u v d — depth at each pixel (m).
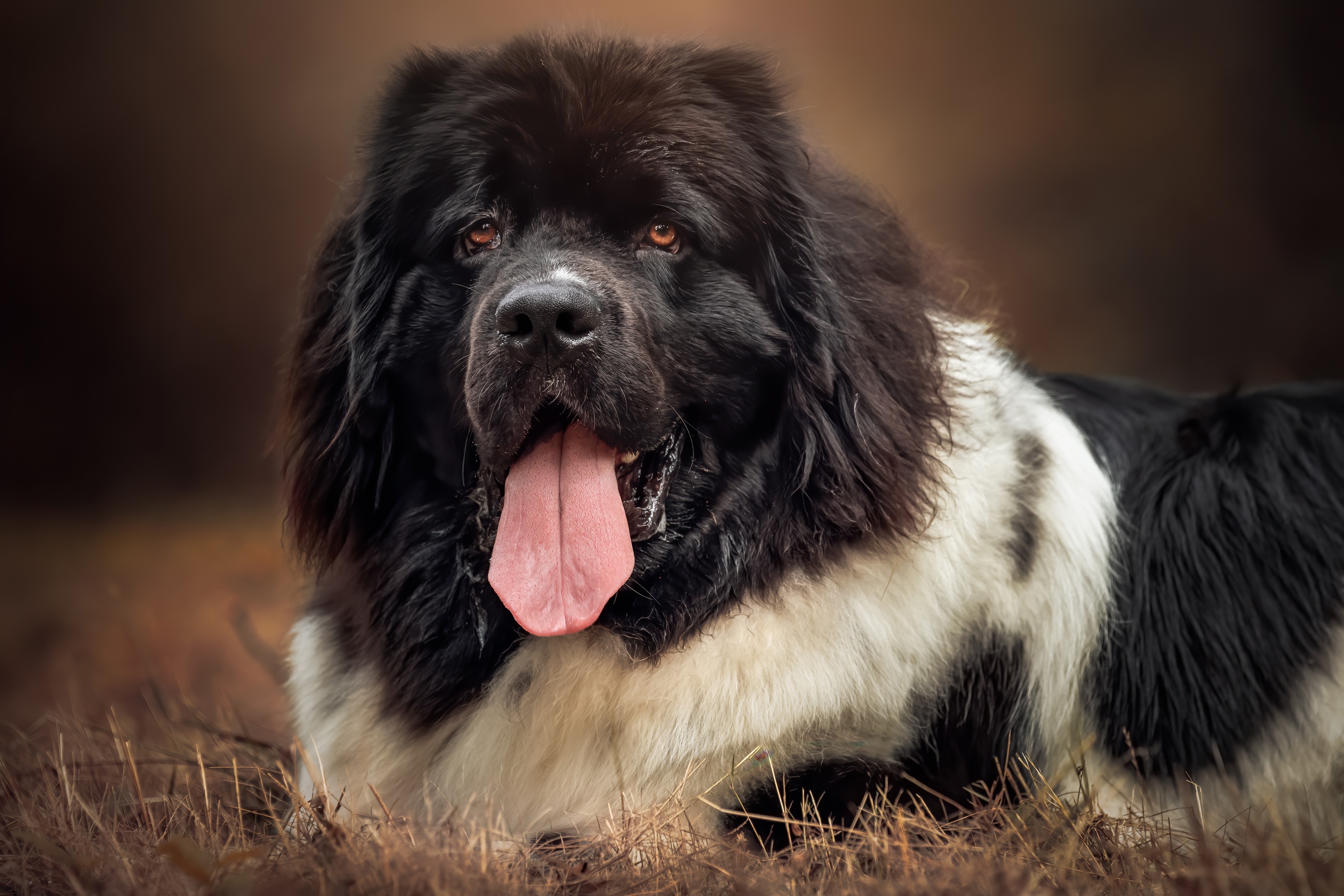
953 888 4.49
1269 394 6.91
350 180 6.59
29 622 14.38
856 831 5.03
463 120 5.99
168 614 14.19
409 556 6.06
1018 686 6.02
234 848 5.38
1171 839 5.20
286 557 6.62
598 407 5.47
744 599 5.75
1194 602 6.12
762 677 5.55
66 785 5.68
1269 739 5.99
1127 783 6.02
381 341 6.08
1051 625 6.08
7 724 7.79
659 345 5.75
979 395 6.36
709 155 5.91
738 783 5.45
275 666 9.71
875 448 5.73
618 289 5.62
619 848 5.09
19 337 30.09
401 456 6.17
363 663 6.20
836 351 5.81
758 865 4.91
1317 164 27.19
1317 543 6.15
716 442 5.96
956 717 5.88
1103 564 6.18
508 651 5.82
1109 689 6.09
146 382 31.14
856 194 6.51
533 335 5.38
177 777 6.64
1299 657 6.03
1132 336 28.38
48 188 29.84
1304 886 4.24
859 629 5.63
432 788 5.89
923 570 5.78
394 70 6.45
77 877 4.88
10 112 29.31
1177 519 6.27
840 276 5.99
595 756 5.62
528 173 5.88
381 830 4.97
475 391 5.51
